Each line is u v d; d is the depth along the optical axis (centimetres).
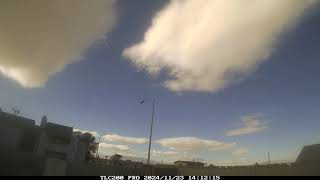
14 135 3466
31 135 3650
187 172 3681
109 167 3625
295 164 2936
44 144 3691
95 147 5938
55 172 3331
